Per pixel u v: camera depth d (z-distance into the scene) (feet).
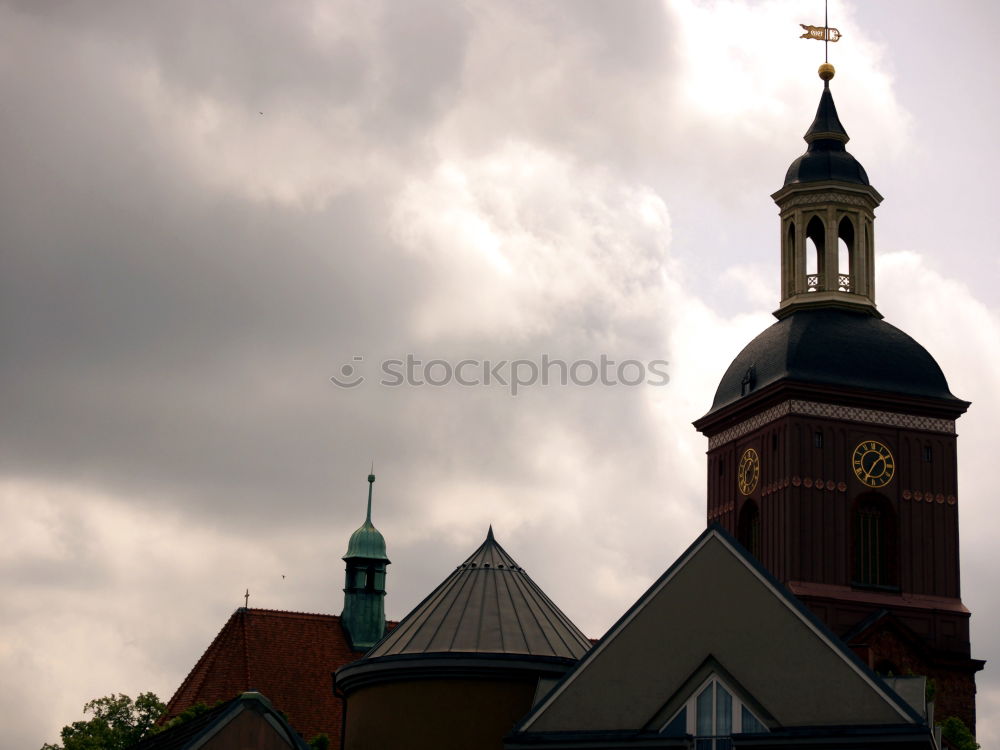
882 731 201.77
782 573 382.42
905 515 387.34
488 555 263.70
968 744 339.16
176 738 230.07
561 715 216.13
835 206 406.41
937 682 376.89
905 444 390.63
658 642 215.10
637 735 212.43
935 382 394.73
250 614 470.80
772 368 395.34
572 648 249.75
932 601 383.86
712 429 412.16
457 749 241.14
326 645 473.67
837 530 383.45
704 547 216.33
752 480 396.37
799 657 208.44
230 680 452.76
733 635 212.02
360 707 251.60
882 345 396.37
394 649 248.93
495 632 247.29
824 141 415.85
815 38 424.87
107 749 327.06
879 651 373.61
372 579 513.45
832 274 403.54
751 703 209.05
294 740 208.44
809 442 386.73
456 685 243.19
